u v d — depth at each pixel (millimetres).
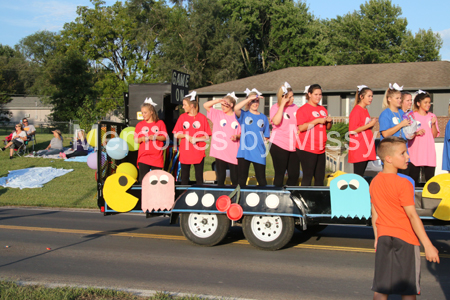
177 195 6891
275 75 29672
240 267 5602
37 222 9148
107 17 52625
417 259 3320
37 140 23578
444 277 5160
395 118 6328
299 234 7906
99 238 7453
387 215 3418
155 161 7164
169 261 5898
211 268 5555
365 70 27453
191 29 42562
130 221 9344
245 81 29734
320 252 6445
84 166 16438
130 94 8648
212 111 6891
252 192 6371
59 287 4582
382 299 3379
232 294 4543
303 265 5711
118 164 7832
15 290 4426
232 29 43562
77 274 5270
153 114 7223
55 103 46906
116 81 52062
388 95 6387
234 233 7969
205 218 6742
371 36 52031
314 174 6656
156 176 6816
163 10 47406
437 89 23484
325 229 8445
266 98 28266
